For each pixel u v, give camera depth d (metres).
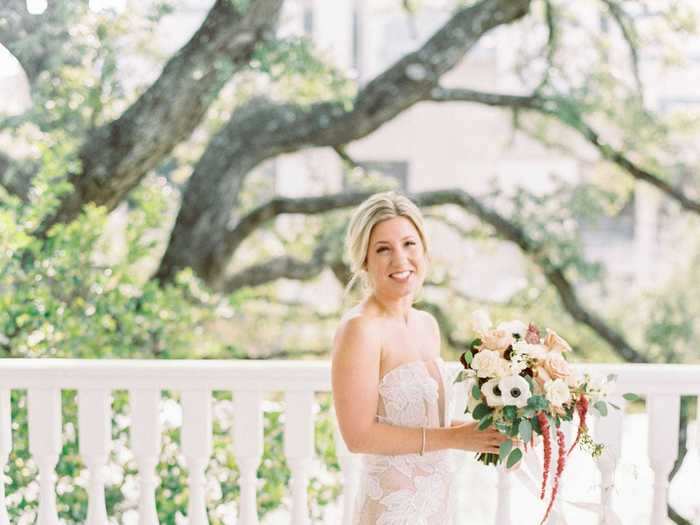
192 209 9.33
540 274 9.91
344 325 2.52
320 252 9.67
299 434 3.11
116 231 7.85
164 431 5.04
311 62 8.47
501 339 2.46
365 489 2.61
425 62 9.14
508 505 3.13
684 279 10.25
